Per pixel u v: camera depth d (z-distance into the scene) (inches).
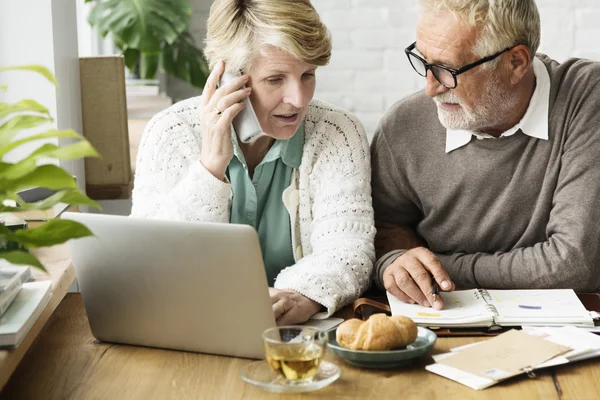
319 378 55.1
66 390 54.9
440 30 75.0
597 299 69.6
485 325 64.0
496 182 83.7
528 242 84.0
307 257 74.8
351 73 174.1
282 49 70.8
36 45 100.3
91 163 113.7
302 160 79.5
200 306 59.3
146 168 78.5
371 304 67.9
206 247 57.1
